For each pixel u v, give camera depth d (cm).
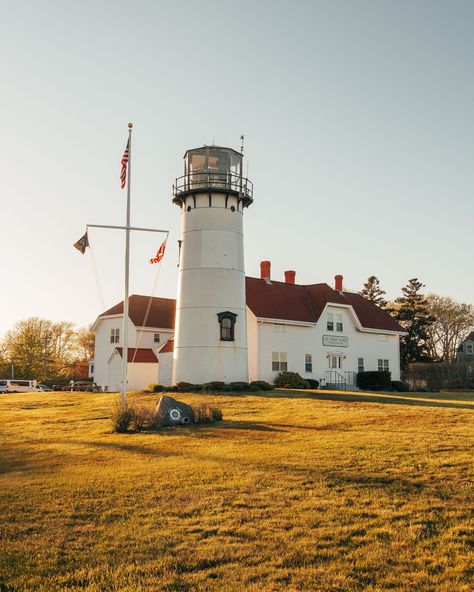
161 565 920
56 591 845
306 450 1684
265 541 1007
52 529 1101
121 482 1408
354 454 1595
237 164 4066
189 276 3912
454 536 1009
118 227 2805
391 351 5369
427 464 1455
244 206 4131
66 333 9744
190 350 3819
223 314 3828
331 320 4941
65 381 8919
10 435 2342
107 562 940
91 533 1073
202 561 932
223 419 2488
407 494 1234
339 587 835
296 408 2731
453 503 1168
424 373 6184
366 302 5556
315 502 1198
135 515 1162
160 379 5162
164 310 6081
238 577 873
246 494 1266
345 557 938
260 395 3350
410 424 2130
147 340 5716
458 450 1608
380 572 882
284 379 4278
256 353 4400
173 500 1247
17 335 9050
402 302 7512
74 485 1400
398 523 1073
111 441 2058
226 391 3550
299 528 1060
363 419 2297
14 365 8694
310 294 5091
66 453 1859
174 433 2164
